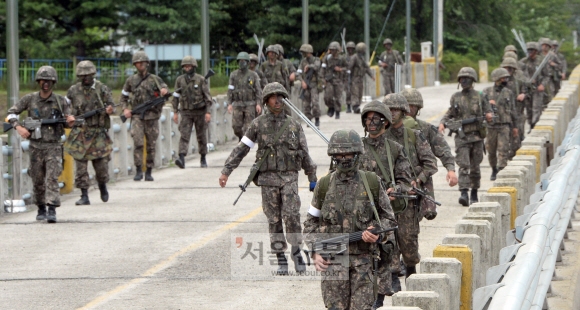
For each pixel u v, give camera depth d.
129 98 55.41
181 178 57.16
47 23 154.38
